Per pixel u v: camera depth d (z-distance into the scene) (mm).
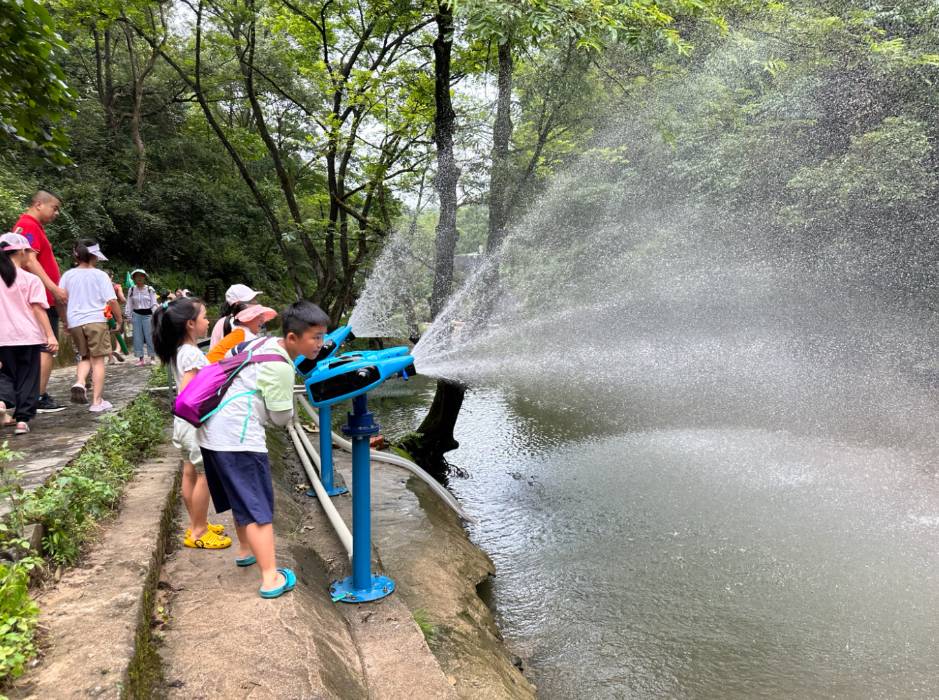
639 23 5801
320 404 3014
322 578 3479
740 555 5621
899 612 4598
